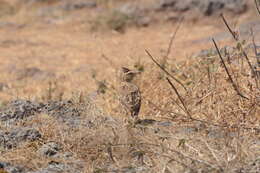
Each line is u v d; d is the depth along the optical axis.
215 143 10.09
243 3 33.78
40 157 10.44
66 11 38.12
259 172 9.10
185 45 28.27
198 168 9.16
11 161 10.33
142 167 9.74
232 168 9.09
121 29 33.97
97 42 31.12
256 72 12.18
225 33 27.61
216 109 11.98
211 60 13.91
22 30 34.81
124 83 11.96
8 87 22.12
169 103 13.18
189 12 34.38
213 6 34.03
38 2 40.34
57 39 32.41
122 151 9.95
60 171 9.89
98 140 10.23
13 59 27.94
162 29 33.59
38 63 27.03
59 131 11.34
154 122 11.96
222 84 12.55
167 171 9.28
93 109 12.30
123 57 26.03
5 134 11.22
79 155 10.35
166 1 34.97
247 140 10.00
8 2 40.78
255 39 21.75
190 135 10.46
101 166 9.91
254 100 11.66
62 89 20.11
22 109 12.79
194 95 12.75
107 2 39.25
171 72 14.69
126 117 11.41
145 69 15.23
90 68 24.66
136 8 35.47
